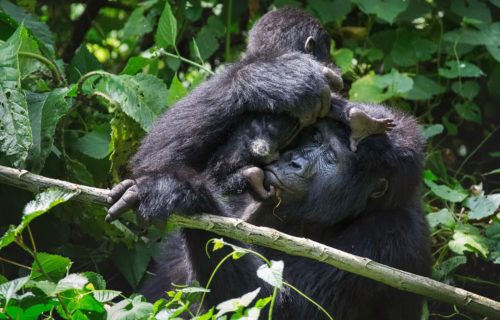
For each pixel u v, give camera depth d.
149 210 7.99
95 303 7.36
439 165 12.77
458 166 13.46
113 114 10.51
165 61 13.50
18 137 8.93
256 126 9.08
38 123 9.49
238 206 9.20
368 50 13.31
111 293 7.46
